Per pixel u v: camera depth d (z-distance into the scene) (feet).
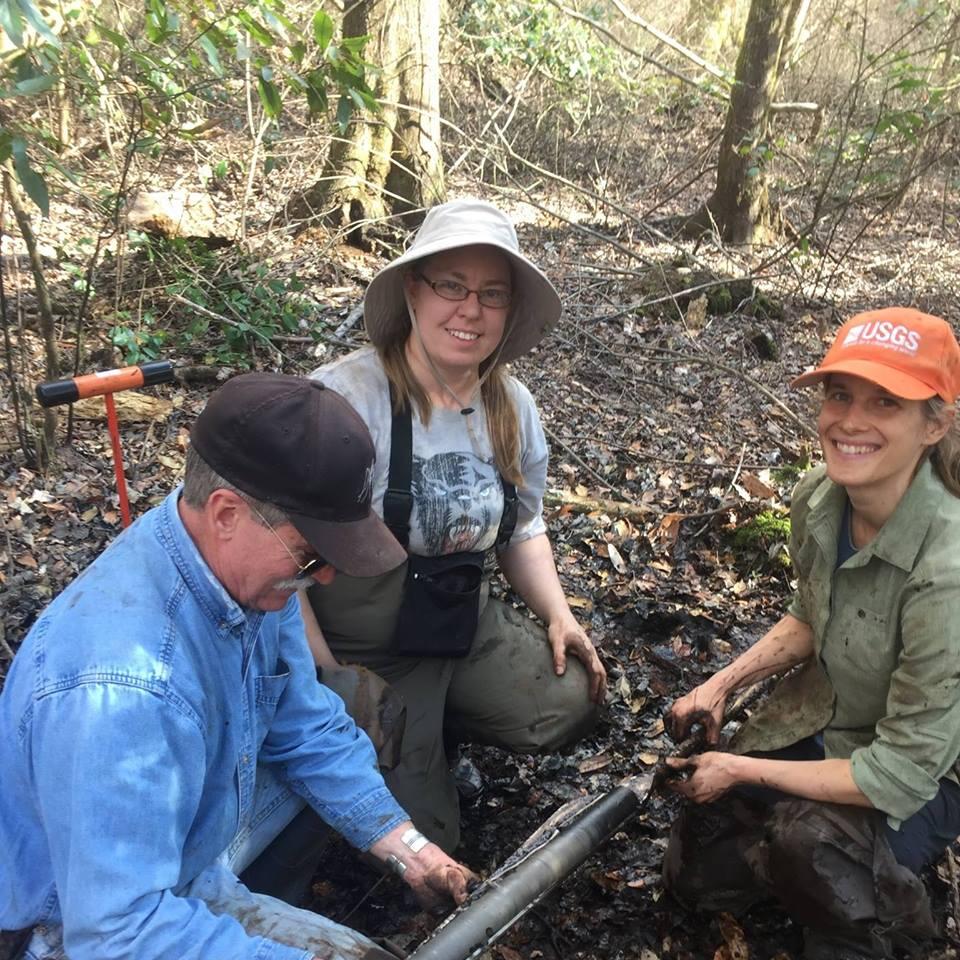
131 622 4.49
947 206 26.61
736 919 7.22
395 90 19.79
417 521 7.27
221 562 4.66
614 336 17.63
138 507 11.93
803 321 19.20
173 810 4.58
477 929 5.50
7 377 13.61
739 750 7.25
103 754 4.29
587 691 8.26
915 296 20.06
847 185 21.91
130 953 4.38
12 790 4.66
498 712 8.08
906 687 5.86
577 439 14.21
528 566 8.55
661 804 8.36
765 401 15.79
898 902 6.05
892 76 19.62
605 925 7.28
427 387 7.30
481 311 7.02
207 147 20.79
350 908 7.43
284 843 6.49
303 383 4.67
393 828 6.17
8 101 11.71
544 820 8.39
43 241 16.83
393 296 7.13
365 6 19.30
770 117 23.03
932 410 5.71
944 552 5.73
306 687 6.10
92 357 14.48
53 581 10.53
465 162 25.82
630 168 29.48
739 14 39.29
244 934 4.75
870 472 5.75
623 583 11.18
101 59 13.16
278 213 20.10
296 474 4.43
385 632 7.59
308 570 4.73
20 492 11.93
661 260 20.89
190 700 4.62
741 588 11.05
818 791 6.10
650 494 12.93
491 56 29.45
